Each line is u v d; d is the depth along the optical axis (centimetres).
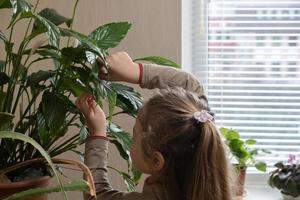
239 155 172
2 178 97
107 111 151
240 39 190
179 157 96
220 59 191
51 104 94
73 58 95
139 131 101
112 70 105
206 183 94
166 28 159
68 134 147
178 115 97
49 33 88
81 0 159
